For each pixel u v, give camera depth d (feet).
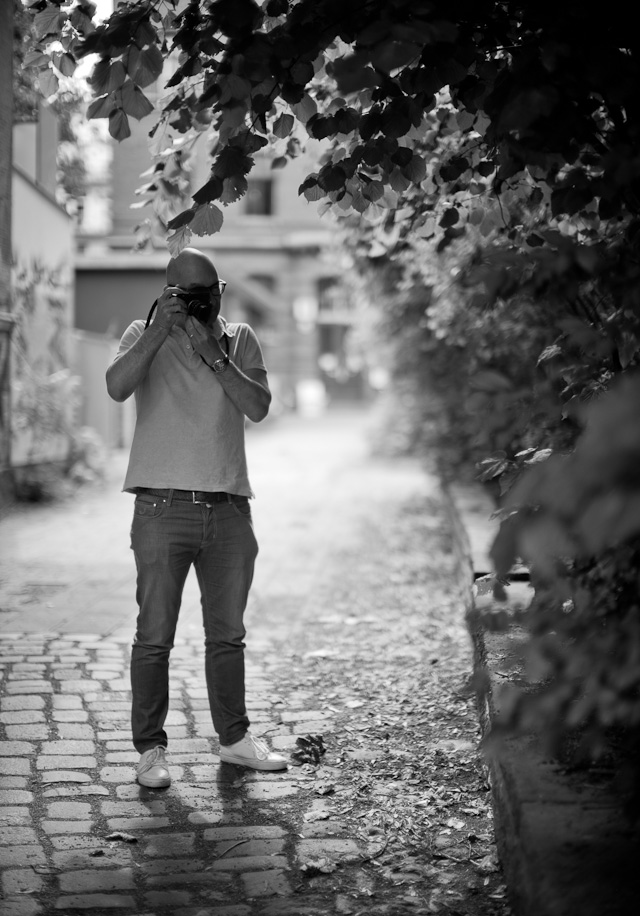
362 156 12.31
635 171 8.95
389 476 54.34
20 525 35.42
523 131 10.41
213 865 10.56
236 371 12.63
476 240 17.52
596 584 9.55
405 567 28.66
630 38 10.37
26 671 17.47
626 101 10.11
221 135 11.69
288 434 92.43
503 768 9.88
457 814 11.87
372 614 22.80
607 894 8.02
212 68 12.00
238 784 12.78
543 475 6.75
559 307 10.46
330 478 53.16
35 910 9.52
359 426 108.06
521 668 12.46
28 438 41.34
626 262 9.56
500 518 9.72
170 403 12.77
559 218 14.32
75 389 49.60
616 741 10.08
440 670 17.83
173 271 12.71
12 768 13.11
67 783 12.67
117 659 18.37
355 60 8.75
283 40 10.62
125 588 24.98
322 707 15.90
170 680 17.25
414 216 15.42
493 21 11.25
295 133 15.57
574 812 8.75
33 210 40.96
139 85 11.12
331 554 30.78
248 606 23.58
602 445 6.32
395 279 36.58
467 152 14.29
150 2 11.89
